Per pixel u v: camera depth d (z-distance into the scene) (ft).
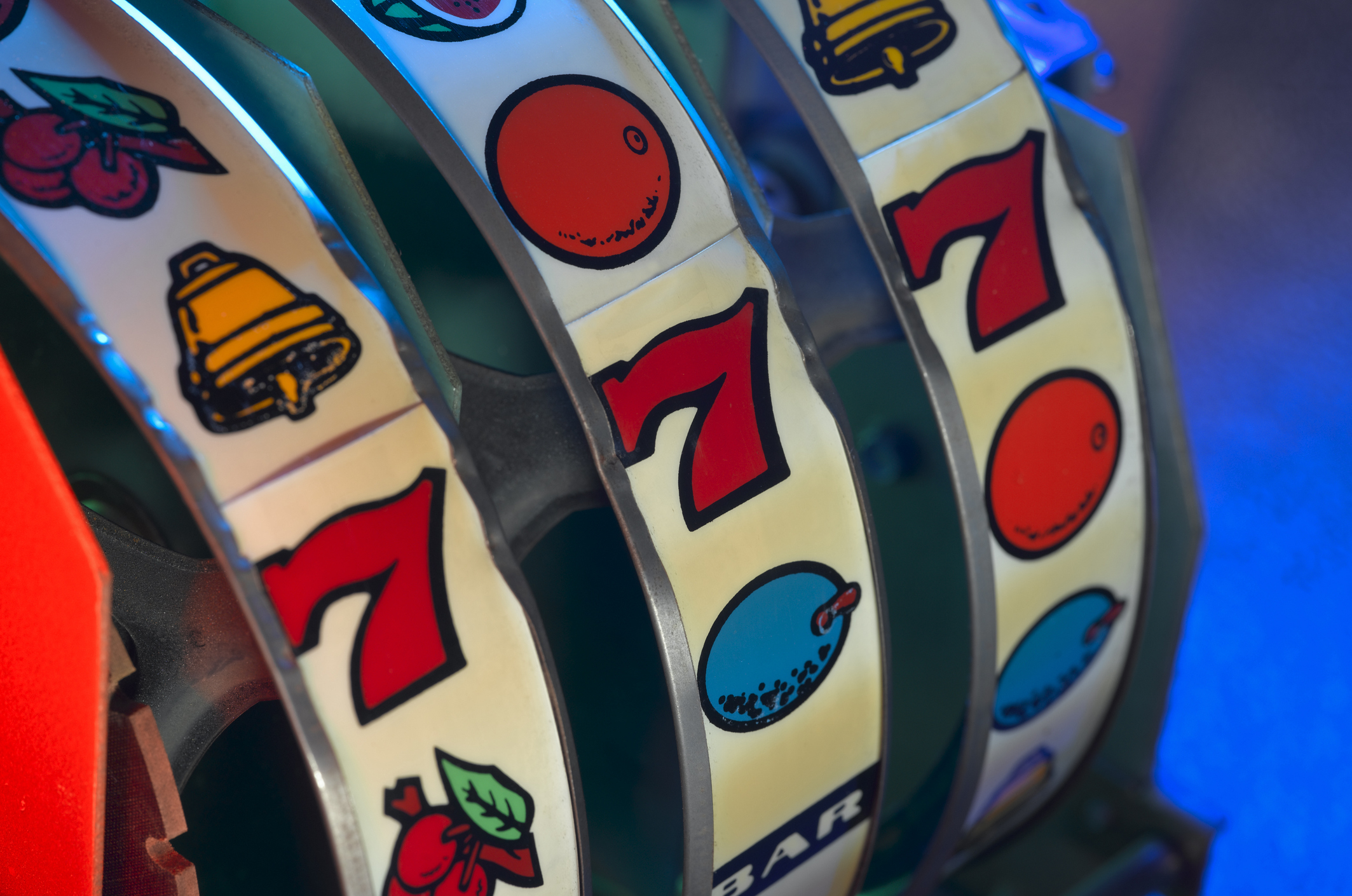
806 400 1.54
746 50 1.80
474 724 1.47
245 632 1.50
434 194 1.78
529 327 1.84
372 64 1.48
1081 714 1.79
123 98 1.46
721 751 1.54
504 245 1.48
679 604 1.50
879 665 1.60
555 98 1.51
